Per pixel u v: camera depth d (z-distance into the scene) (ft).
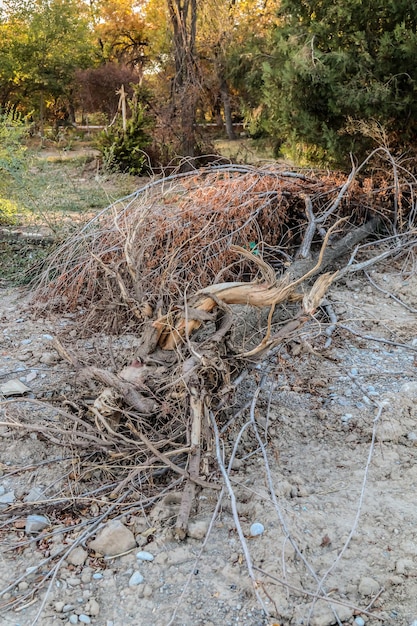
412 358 14.47
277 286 11.45
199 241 17.04
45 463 10.43
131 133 44.93
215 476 10.10
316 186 21.06
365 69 23.53
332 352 14.70
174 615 7.54
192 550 8.67
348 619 7.52
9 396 12.58
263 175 20.21
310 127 25.17
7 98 96.84
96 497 9.76
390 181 23.39
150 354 11.16
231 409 11.77
